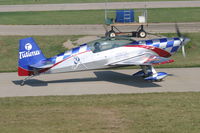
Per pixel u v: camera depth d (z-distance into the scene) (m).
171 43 27.55
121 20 48.19
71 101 21.97
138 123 17.80
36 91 25.02
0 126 17.80
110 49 26.34
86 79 28.47
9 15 71.44
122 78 28.48
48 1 96.12
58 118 18.81
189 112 19.28
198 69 31.12
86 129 17.17
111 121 18.19
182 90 24.25
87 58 26.06
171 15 65.56
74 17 66.38
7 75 30.80
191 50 40.16
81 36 48.50
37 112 19.89
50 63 25.47
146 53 26.86
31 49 25.44
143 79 27.92
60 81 28.03
